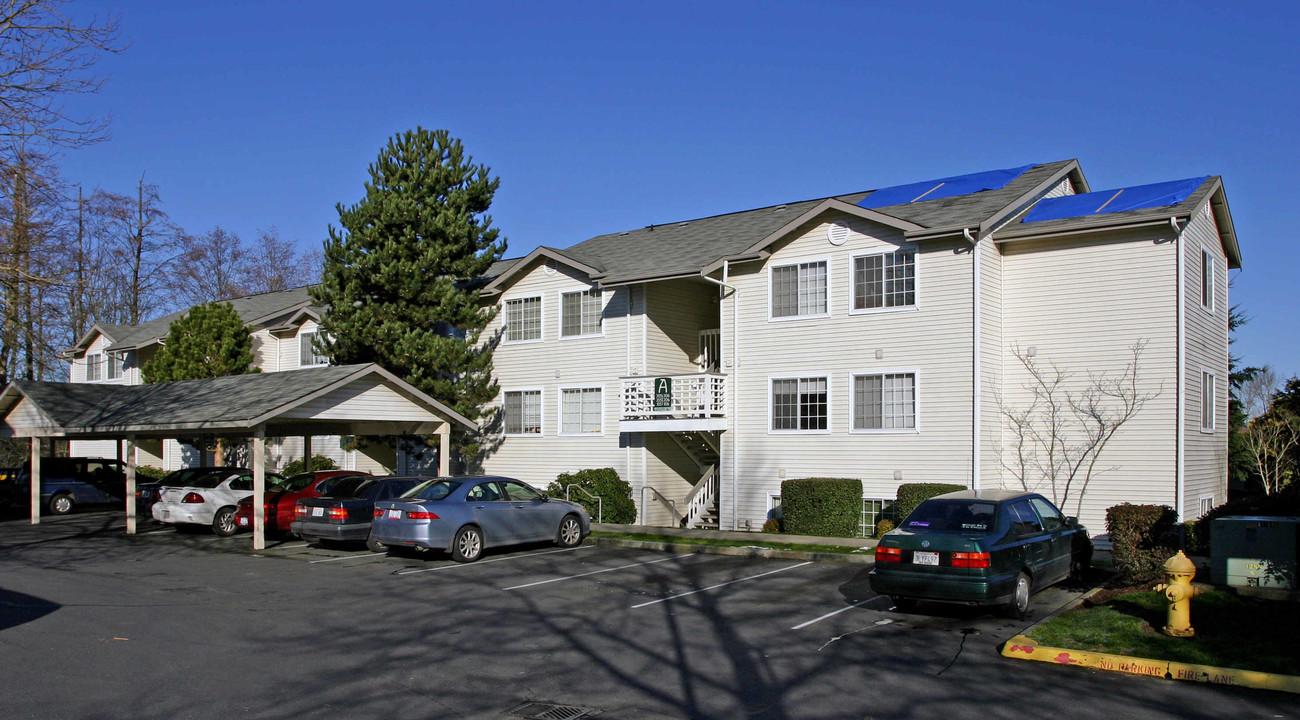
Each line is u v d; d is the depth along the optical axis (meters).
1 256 18.52
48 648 10.48
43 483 29.16
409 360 26.50
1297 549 12.26
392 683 9.11
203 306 34.31
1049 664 9.89
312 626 11.83
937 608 12.86
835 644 10.82
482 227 28.66
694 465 27.69
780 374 23.23
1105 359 19.94
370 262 26.81
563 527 19.83
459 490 18.11
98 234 45.59
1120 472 19.58
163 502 22.64
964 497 12.97
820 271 22.78
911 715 8.13
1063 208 21.39
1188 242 19.92
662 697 8.68
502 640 11.06
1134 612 11.72
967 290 20.41
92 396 26.50
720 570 16.48
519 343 28.70
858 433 21.88
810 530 21.09
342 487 19.89
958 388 20.42
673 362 26.59
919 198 23.92
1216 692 8.79
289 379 22.00
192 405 22.30
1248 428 30.88
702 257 24.89
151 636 11.17
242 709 8.20
